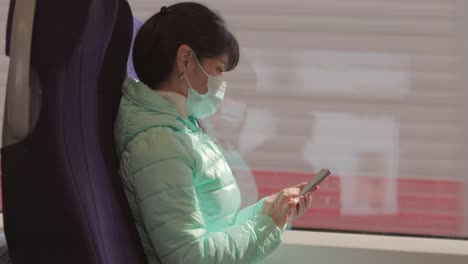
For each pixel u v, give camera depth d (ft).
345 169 8.64
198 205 5.57
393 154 8.57
